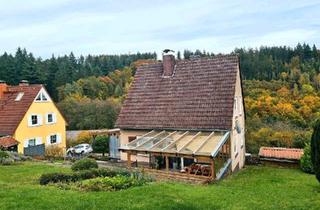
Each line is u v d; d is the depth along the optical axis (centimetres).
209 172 2420
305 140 3956
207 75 3112
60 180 1855
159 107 3100
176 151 2394
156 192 1586
